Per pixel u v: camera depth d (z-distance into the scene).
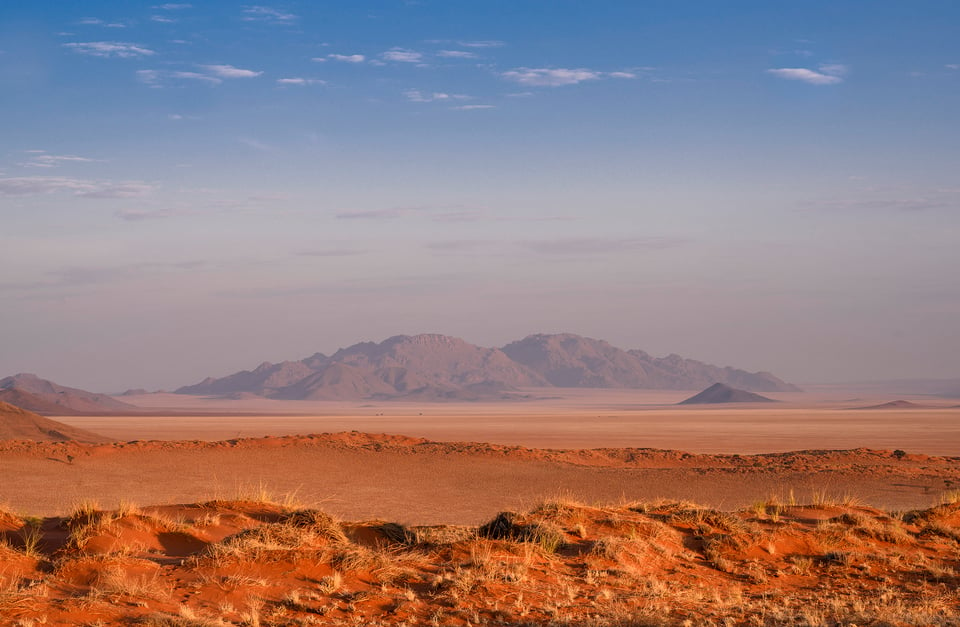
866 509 20.98
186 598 12.27
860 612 12.34
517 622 11.68
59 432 99.19
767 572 15.09
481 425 186.75
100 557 13.61
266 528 15.15
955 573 15.31
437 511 37.94
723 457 62.28
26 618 10.88
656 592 13.32
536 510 17.83
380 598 12.55
